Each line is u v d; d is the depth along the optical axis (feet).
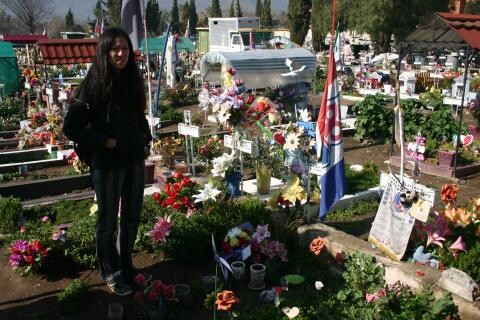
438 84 73.72
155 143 33.45
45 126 40.91
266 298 16.21
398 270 16.15
